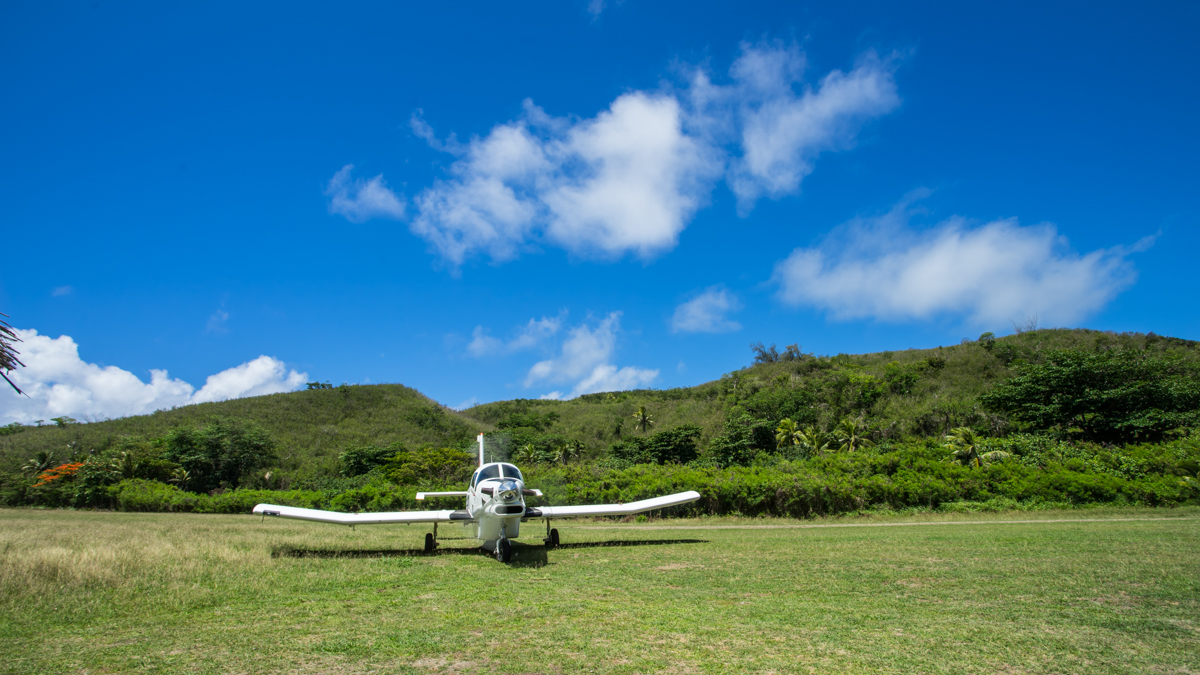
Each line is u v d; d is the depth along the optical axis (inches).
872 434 1343.5
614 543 414.3
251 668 138.5
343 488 1306.6
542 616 187.2
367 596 222.2
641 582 250.2
